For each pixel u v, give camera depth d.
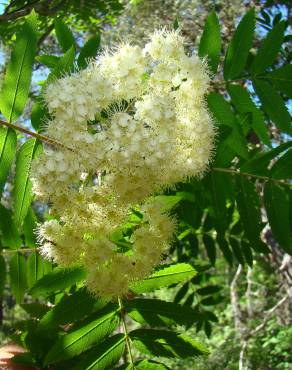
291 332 0.92
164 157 0.21
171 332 0.21
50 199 0.21
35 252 0.25
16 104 0.22
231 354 0.88
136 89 0.22
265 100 0.25
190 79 0.22
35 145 0.22
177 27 0.26
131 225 0.23
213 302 0.41
